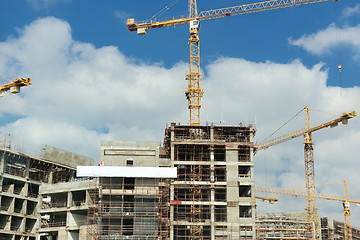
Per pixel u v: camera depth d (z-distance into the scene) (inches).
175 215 5575.8
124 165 5260.8
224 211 5605.3
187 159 5964.6
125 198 5132.9
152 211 4958.2
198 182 5506.9
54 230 5236.2
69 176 6230.3
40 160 5807.1
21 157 5654.5
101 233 4867.1
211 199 5457.7
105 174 4950.8
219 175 5703.7
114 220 5039.4
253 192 5502.0
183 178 5703.7
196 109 6899.6
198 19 7071.9
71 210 5206.7
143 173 4985.2
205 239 5442.9
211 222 5364.2
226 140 5841.5
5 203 5482.3
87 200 5128.0
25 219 5575.8
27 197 5644.7
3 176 5403.5
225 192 5600.4
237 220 5369.1
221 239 5300.2
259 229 7603.4
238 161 5629.9
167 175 5002.5
